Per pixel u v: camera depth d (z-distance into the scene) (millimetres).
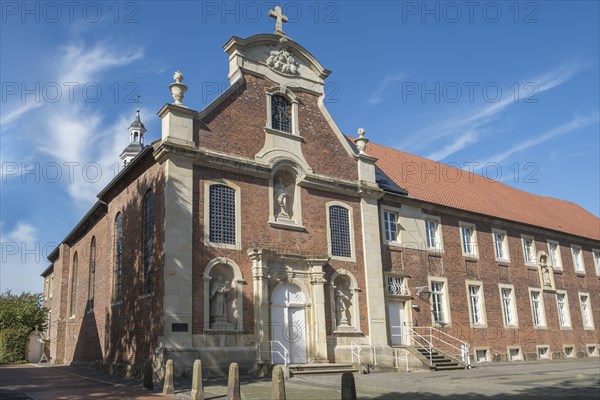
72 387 17000
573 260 39031
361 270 24828
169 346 18141
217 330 19359
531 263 35375
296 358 21531
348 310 23953
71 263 35156
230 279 20500
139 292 21203
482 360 29641
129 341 21500
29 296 40000
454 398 13438
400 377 19750
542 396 13820
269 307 20953
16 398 14070
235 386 11789
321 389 15164
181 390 15273
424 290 27547
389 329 25688
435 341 27375
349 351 23016
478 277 31188
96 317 26969
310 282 22625
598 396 13789
